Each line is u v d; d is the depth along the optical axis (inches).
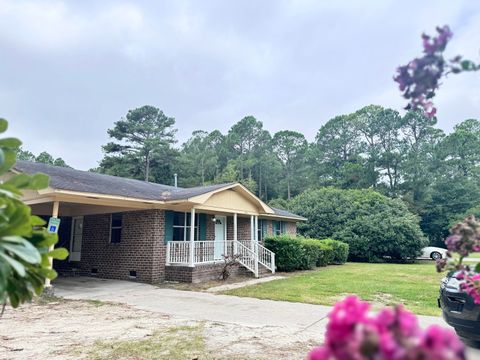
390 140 1731.1
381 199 1010.1
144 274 478.0
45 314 282.4
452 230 81.8
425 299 350.3
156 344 197.2
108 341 203.2
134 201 439.8
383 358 36.6
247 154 2022.6
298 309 304.3
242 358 174.2
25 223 72.5
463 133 1510.8
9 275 73.4
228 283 462.6
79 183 421.1
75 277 526.0
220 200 531.2
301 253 613.0
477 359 173.5
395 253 906.1
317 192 1113.4
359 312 41.9
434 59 65.7
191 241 471.2
